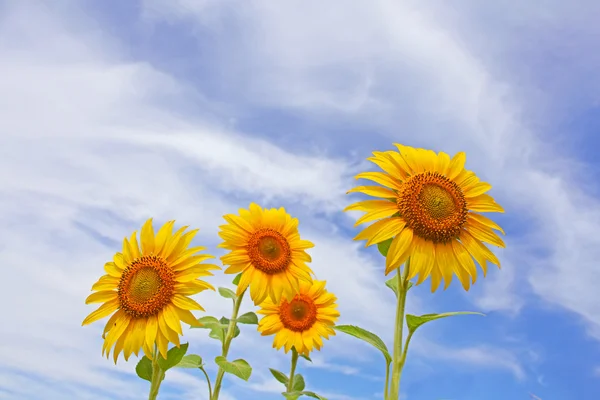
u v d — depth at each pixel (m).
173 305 0.88
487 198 0.85
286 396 1.02
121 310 0.89
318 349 1.22
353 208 0.80
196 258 0.90
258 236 1.13
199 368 0.96
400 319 0.79
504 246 0.82
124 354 0.86
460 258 0.80
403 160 0.84
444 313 0.75
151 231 0.92
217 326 1.05
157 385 0.87
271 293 1.10
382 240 0.78
